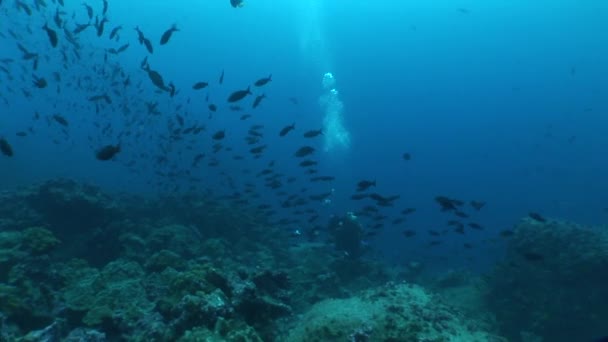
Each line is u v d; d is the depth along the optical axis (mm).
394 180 78438
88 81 17953
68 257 12109
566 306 11383
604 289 11094
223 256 13273
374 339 7551
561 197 64312
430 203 61750
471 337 8195
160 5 67250
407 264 21125
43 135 58156
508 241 14148
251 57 86188
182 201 18078
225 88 89375
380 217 12422
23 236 8828
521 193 69438
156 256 9914
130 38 73812
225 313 6105
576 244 11969
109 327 6906
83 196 13383
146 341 5965
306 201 13586
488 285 14352
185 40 78125
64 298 7719
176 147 19984
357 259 16172
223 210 17969
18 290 7035
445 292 15875
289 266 15805
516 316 12438
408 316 8258
